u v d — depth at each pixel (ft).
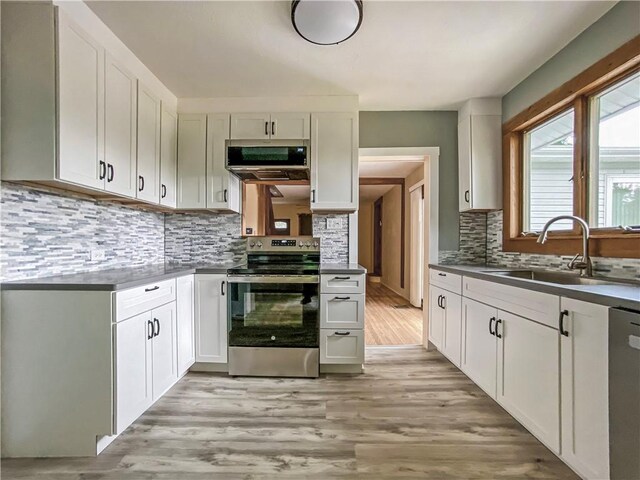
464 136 9.88
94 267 7.35
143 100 7.55
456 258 10.45
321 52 7.06
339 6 5.48
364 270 8.42
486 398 7.29
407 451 5.48
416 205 17.70
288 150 8.98
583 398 4.43
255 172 9.56
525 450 5.50
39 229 5.94
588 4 5.67
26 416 5.31
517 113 8.73
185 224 10.29
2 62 5.14
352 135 9.19
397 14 5.84
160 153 8.38
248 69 7.75
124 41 6.66
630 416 3.75
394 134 10.41
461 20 6.03
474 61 7.48
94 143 5.92
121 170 6.73
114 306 5.31
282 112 9.20
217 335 8.48
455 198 10.41
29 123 5.12
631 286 4.92
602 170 6.55
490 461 5.24
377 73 8.00
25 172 5.13
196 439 5.79
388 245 25.09
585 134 6.75
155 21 6.04
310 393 7.53
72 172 5.40
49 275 6.17
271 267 9.23
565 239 7.10
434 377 8.40
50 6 5.09
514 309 5.90
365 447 5.57
